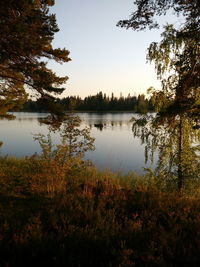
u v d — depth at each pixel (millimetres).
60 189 8695
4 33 8945
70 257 4289
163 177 9727
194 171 9008
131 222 5828
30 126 62156
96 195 8625
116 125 64312
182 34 6777
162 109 8969
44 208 7082
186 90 7730
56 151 10461
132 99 164375
